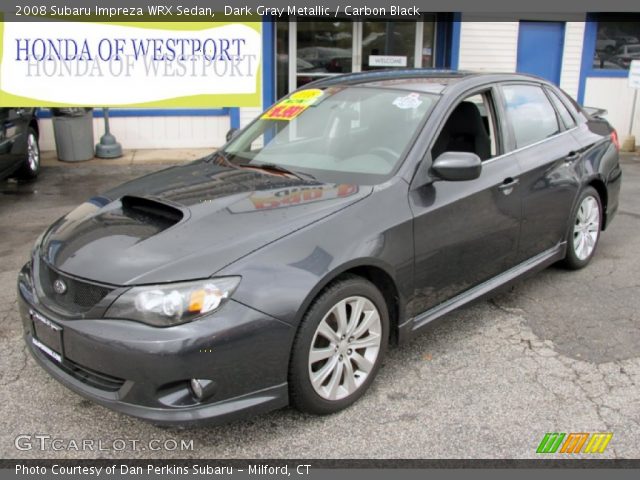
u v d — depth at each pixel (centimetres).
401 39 1108
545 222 448
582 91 1191
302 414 324
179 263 280
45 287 310
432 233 351
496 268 411
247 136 441
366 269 328
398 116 385
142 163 969
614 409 328
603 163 509
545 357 380
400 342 351
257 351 280
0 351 384
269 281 284
